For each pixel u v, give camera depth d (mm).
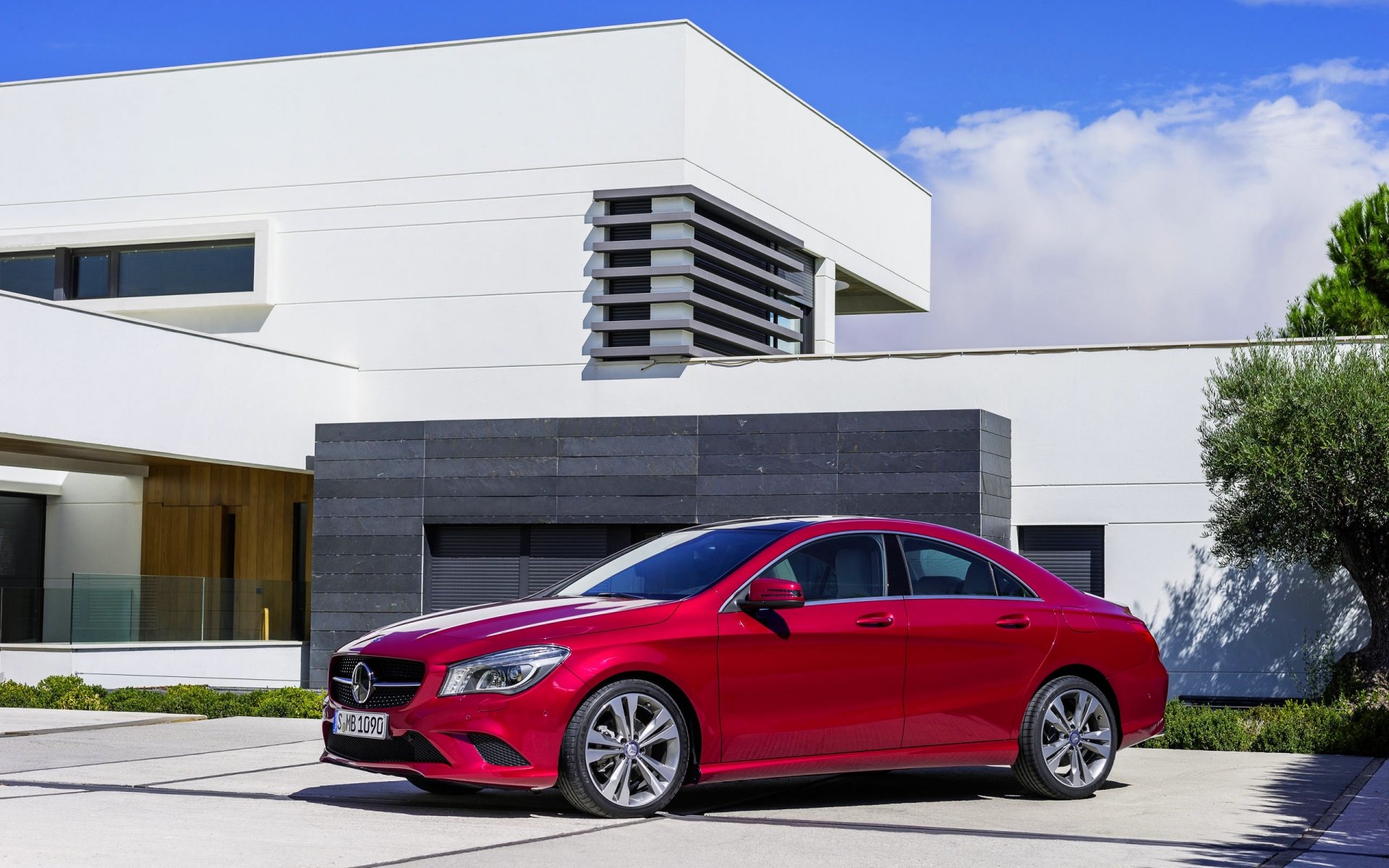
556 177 19141
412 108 19891
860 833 6613
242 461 18094
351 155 20109
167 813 7062
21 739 10414
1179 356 16141
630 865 5785
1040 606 8219
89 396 16109
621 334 18734
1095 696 8219
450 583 17438
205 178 20750
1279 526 13164
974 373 16906
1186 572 15867
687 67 18719
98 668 17375
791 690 7414
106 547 21594
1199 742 11086
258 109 20578
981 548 8312
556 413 18844
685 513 16422
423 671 7004
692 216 18312
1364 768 9461
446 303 19484
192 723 11750
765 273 20141
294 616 19750
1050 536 16578
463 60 19719
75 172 21328
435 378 19469
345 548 17641
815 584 7699
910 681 7703
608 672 6996
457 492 17266
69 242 21031
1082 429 16422
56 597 17500
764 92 20734
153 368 16891
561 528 17109
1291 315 24922
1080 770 8070
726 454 16328
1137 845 6355
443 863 5785
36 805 7305
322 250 20125
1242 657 15484
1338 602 15125
